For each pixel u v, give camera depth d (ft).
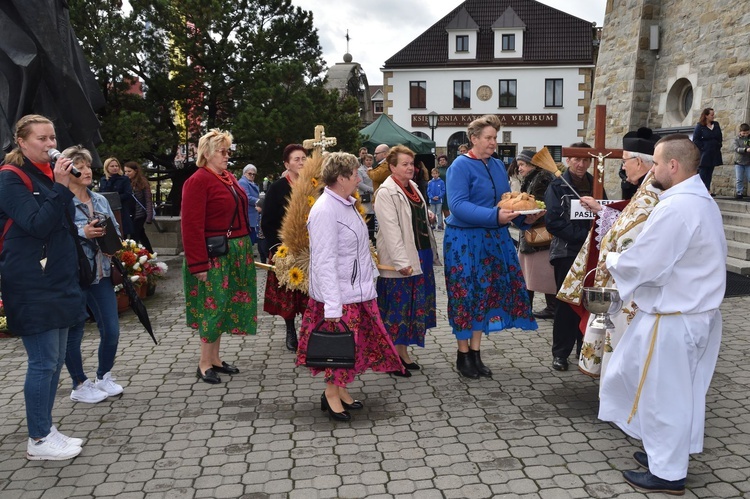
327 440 12.52
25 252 11.34
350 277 13.17
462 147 36.70
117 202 26.35
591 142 55.77
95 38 45.19
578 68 109.70
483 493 10.43
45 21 21.24
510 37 111.96
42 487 10.83
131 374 16.53
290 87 48.19
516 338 19.49
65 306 11.70
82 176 14.02
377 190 15.79
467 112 113.70
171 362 17.52
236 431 12.99
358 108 55.72
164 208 53.98
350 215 13.20
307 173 15.71
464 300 15.46
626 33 50.60
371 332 13.78
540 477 10.94
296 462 11.60
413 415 13.73
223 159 15.42
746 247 28.73
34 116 11.68
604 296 11.70
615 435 12.63
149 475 11.19
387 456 11.80
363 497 10.36
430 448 12.11
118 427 13.23
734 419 13.23
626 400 11.24
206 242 15.25
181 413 13.93
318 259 12.78
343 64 103.04
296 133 47.37
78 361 14.40
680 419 10.12
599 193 14.73
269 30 51.39
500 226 15.30
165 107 49.39
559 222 16.11
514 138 113.19
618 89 51.62
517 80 111.86
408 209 15.53
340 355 12.64
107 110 46.80
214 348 16.49
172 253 37.70
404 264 15.02
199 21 47.62
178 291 27.02
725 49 40.86
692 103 44.32
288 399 14.74
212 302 15.44
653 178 11.62
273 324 21.58
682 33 45.44
